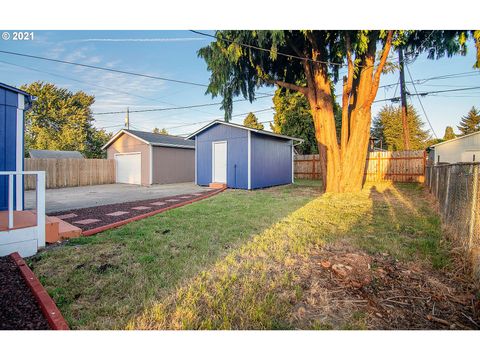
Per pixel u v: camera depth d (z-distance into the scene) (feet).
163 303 7.20
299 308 7.14
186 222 16.55
